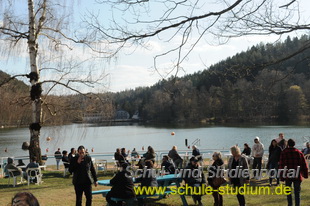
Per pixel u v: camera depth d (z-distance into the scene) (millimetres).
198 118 91062
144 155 17266
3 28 16281
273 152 11852
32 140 17375
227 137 55969
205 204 9086
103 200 9914
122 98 189500
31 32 16812
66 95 18094
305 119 68375
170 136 63219
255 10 5254
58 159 18844
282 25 5223
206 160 21719
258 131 64562
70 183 13453
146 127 96125
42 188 12312
